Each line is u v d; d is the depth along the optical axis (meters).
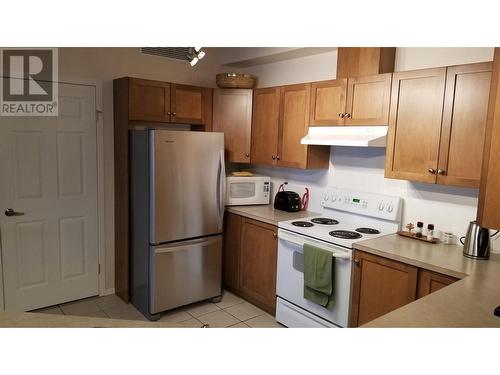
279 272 3.20
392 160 2.67
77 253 3.52
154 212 3.18
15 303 3.21
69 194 3.41
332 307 2.75
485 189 1.46
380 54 2.81
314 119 3.19
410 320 1.47
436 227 2.76
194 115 3.79
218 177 3.53
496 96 1.42
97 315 3.34
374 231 2.94
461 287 1.85
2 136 3.04
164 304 3.33
